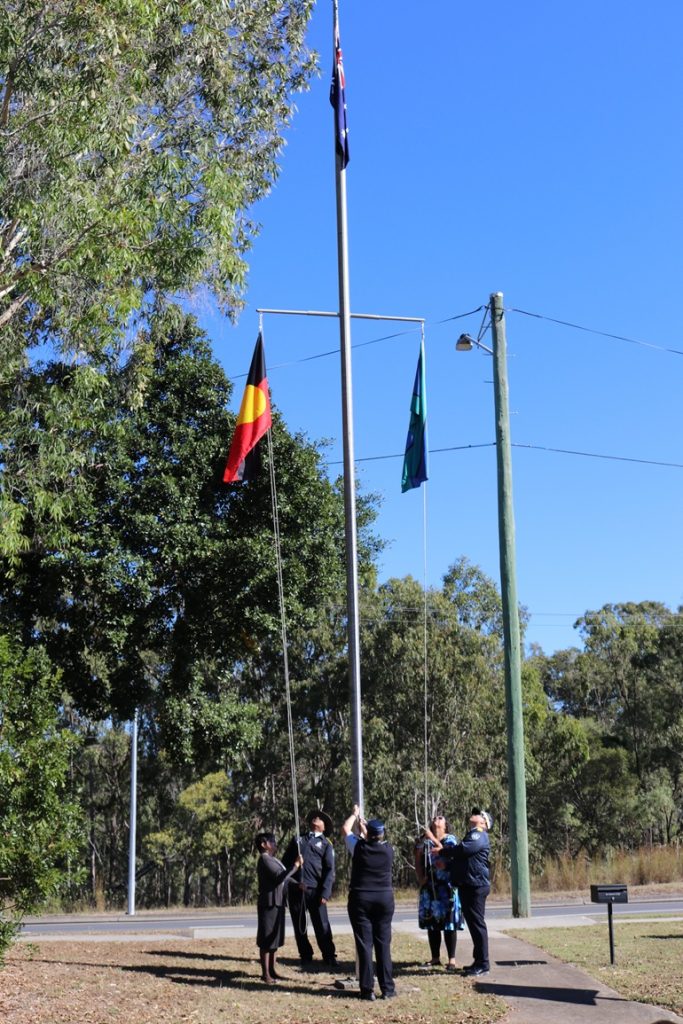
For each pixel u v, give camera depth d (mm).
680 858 27750
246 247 18781
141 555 21594
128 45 15031
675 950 12352
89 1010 9312
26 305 16969
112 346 17984
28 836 10398
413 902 25000
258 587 22562
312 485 23266
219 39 17125
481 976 10820
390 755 44562
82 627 22516
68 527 19953
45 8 14094
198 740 24625
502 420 18891
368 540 31734
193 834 53969
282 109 18562
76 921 22641
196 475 22125
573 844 57188
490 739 45031
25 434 17234
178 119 17078
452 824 43188
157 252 15516
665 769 58438
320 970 11695
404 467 14055
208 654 24094
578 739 53125
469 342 19156
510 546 18578
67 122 14203
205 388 22672
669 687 57188
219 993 10227
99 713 24047
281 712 47406
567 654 65125
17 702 10617
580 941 13391
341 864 43719
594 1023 8555
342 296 12164
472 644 44344
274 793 50219
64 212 14125
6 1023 8742
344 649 46938
